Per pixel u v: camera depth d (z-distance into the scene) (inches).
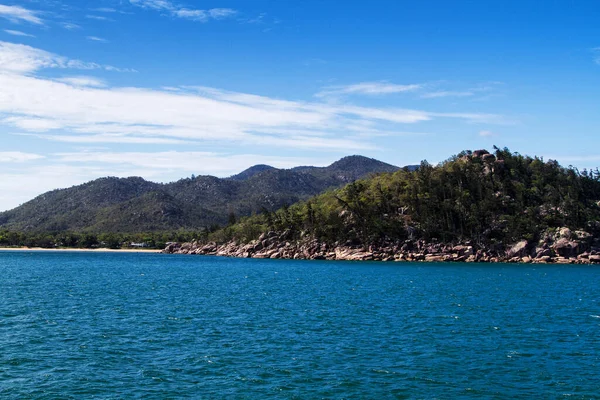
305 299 3201.3
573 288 4040.4
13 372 1519.4
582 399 1334.9
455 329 2188.7
